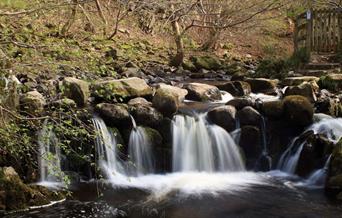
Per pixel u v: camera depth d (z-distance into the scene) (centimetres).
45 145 589
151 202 625
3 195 571
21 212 571
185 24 1622
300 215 586
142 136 749
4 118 530
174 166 759
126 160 735
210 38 1633
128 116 750
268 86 995
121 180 708
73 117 539
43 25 1107
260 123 791
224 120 786
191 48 1627
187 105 848
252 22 1661
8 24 565
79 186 673
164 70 1277
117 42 1373
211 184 705
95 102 793
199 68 1339
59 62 518
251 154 782
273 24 1897
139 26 1623
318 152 727
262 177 743
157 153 754
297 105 777
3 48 482
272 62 1219
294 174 746
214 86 952
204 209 606
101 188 670
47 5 533
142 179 721
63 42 554
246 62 1509
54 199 612
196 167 764
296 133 788
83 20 1286
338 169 675
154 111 767
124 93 804
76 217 564
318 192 668
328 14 1212
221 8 1323
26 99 648
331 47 1227
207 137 772
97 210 589
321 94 894
